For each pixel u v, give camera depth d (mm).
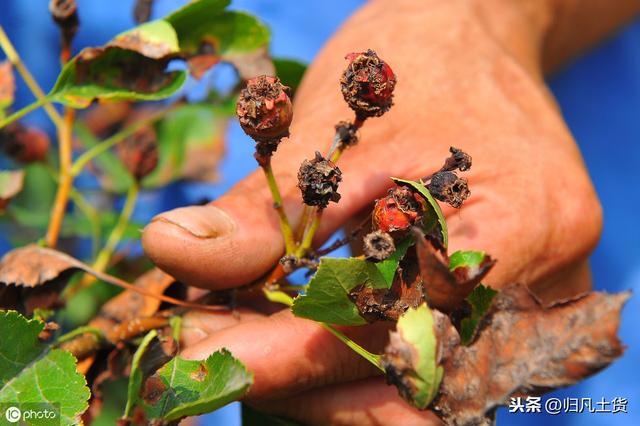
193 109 294
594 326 163
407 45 281
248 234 212
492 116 260
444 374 168
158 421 183
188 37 236
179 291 229
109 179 303
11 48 240
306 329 209
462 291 166
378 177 238
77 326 261
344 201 233
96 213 278
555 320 166
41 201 296
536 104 273
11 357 186
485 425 168
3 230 287
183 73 224
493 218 234
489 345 168
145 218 323
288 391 214
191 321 219
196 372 191
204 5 227
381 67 189
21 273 210
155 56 216
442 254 176
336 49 289
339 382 219
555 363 164
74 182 312
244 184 226
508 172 245
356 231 202
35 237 287
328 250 203
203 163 307
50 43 351
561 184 249
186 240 206
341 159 241
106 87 222
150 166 254
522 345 167
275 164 234
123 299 228
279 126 182
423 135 250
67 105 219
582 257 256
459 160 185
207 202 244
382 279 180
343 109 253
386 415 226
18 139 258
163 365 196
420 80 267
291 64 284
